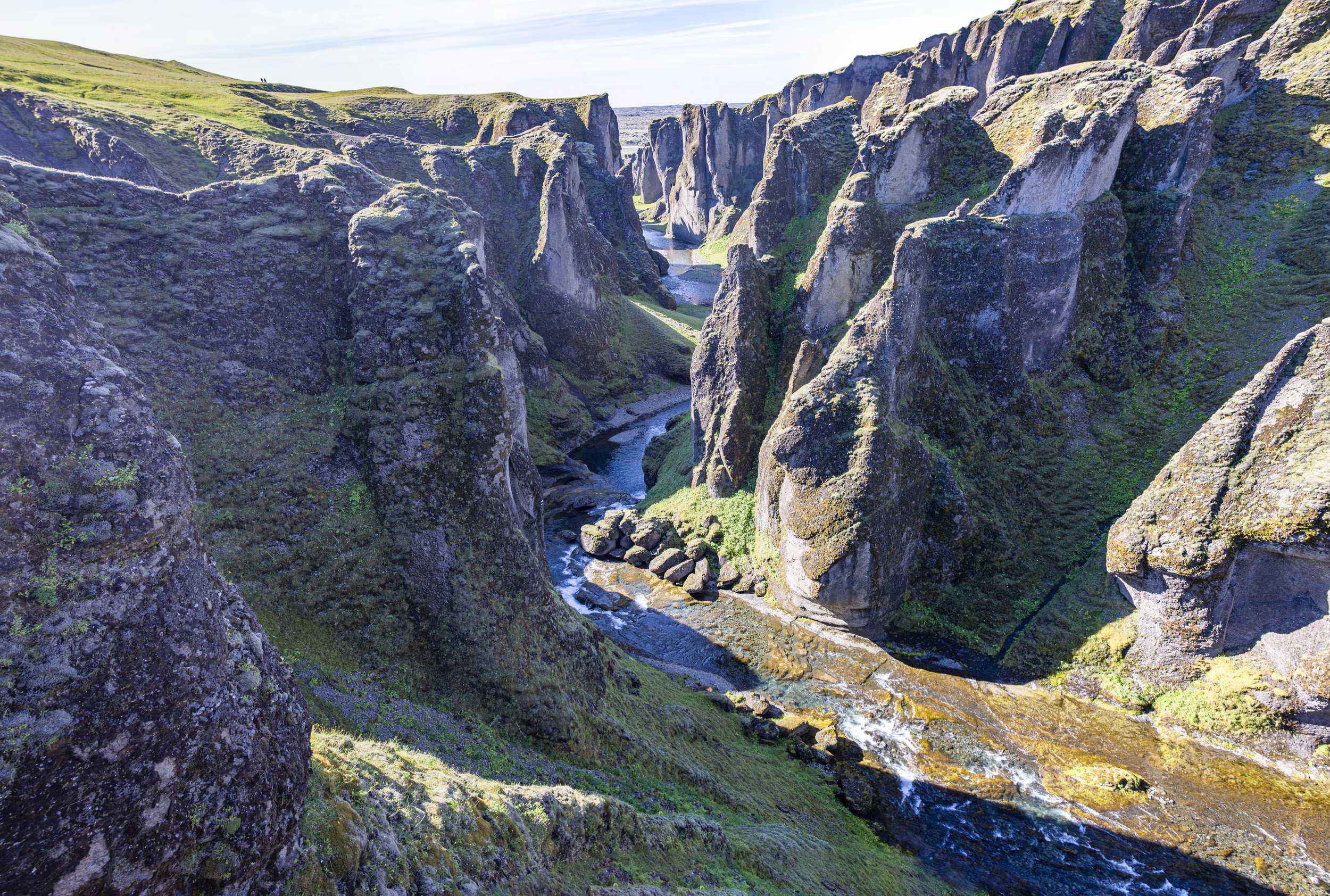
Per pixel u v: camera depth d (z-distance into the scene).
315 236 33.53
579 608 50.28
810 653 43.62
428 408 29.95
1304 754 31.81
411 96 145.38
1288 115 57.06
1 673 8.34
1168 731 34.94
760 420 57.22
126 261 29.92
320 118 121.12
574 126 153.00
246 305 31.53
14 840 8.12
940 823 31.14
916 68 117.94
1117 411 49.31
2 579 8.50
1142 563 35.78
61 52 111.38
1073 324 50.38
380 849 12.60
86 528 9.19
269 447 29.44
